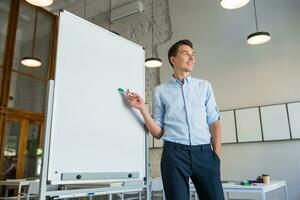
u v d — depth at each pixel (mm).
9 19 6578
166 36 6086
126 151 1591
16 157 6219
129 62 1770
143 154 1713
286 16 4605
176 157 1286
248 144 4625
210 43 5375
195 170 1280
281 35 4598
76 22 1462
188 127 1328
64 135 1280
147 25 6473
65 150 1275
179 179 1265
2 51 6348
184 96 1409
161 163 1343
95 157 1404
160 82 5922
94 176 1380
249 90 4766
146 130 1765
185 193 1258
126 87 1688
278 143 4355
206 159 1289
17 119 6398
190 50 1472
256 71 4750
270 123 4418
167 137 1352
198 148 1295
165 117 1415
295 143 4215
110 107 1543
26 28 6973
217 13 5418
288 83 4406
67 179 1262
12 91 6344
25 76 6715
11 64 6387
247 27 4992
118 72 1659
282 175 4242
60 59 1332
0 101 6055
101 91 1512
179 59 1454
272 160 4363
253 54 4836
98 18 7434
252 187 2521
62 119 1284
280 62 4535
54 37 7543
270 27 4734
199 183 1296
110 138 1507
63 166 1255
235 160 4703
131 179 1593
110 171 1470
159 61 4738
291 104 4281
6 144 6059
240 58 4969
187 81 1460
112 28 7121
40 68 7121
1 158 5844
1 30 6457
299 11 4492
